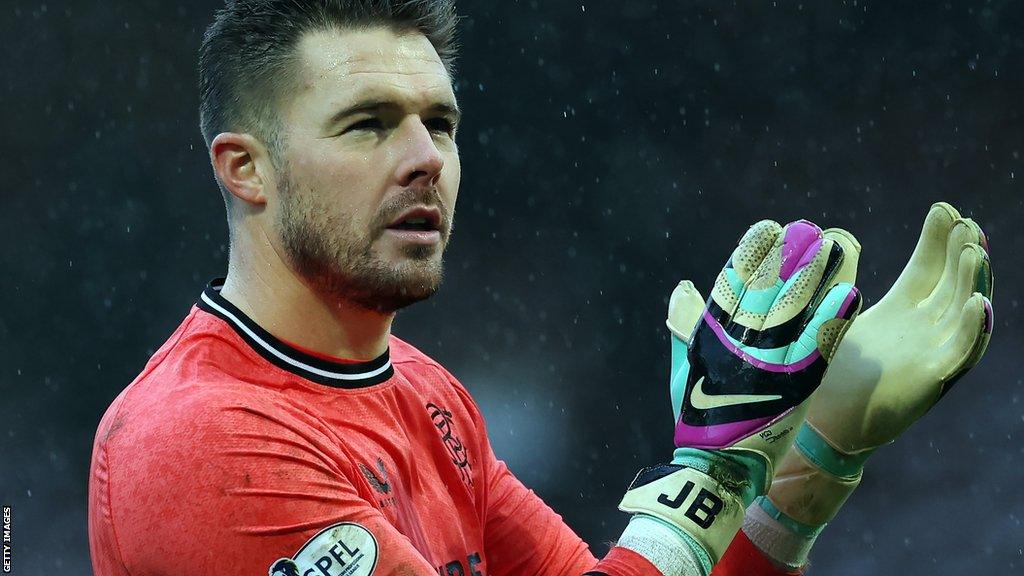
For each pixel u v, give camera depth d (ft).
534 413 116.57
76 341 124.47
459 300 130.93
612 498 104.53
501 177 145.59
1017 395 113.39
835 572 94.84
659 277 137.90
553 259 138.21
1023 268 134.41
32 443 110.83
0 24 141.18
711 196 144.66
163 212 136.36
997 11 153.28
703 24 151.43
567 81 149.07
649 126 149.69
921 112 150.10
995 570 94.07
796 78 152.15
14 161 136.67
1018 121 149.38
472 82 149.89
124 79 141.49
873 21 153.89
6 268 129.90
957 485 102.63
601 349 125.59
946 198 144.66
